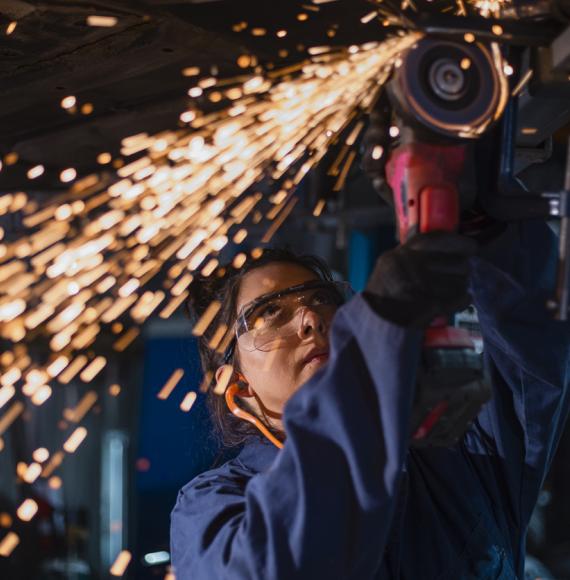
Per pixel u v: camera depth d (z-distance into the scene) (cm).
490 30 122
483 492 185
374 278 122
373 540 129
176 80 183
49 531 461
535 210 132
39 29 152
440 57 121
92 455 474
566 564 513
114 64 170
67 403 462
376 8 149
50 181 241
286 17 152
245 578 133
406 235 126
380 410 123
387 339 118
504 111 134
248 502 135
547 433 175
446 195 123
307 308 179
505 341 155
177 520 170
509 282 144
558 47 124
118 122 205
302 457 126
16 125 214
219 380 190
